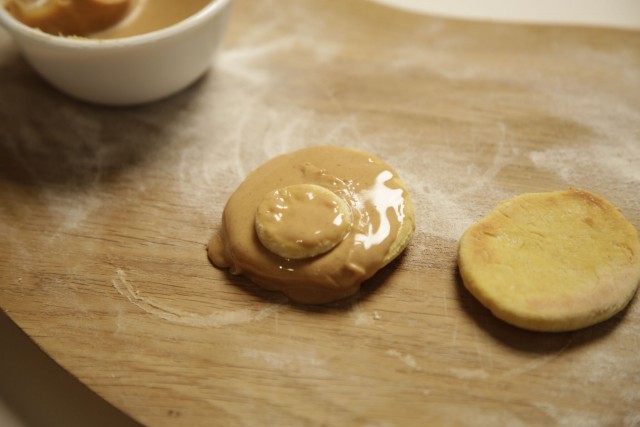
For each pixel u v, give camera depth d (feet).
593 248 0.98
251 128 1.20
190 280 1.02
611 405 0.90
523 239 0.99
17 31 1.11
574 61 1.26
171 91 1.22
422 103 1.22
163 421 0.90
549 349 0.94
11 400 0.98
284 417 0.90
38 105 1.24
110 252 1.05
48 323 0.99
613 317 0.96
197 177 1.13
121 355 0.96
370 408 0.91
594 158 1.13
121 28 1.18
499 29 1.32
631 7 1.37
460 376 0.93
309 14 1.37
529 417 0.90
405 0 1.42
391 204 1.02
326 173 1.05
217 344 0.96
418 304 0.99
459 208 1.08
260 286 1.01
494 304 0.94
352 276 0.97
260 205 1.00
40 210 1.10
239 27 1.36
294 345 0.96
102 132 1.20
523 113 1.19
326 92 1.24
